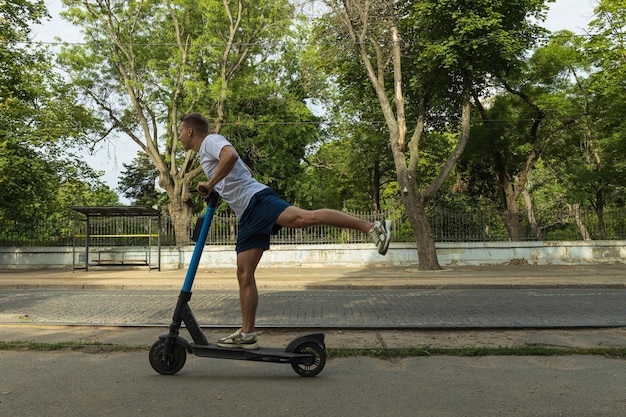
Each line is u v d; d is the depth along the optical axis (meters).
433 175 35.56
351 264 21.67
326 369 4.66
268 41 27.17
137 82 25.20
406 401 3.72
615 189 29.59
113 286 14.87
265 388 4.05
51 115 23.47
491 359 4.99
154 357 4.49
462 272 18.70
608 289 13.41
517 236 21.86
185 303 4.50
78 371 4.59
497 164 26.00
